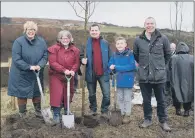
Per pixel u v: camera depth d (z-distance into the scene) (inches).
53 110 233.1
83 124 237.6
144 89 226.4
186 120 256.7
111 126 237.0
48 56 235.6
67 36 227.5
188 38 347.3
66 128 224.4
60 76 230.7
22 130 222.2
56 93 229.3
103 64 240.7
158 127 235.5
